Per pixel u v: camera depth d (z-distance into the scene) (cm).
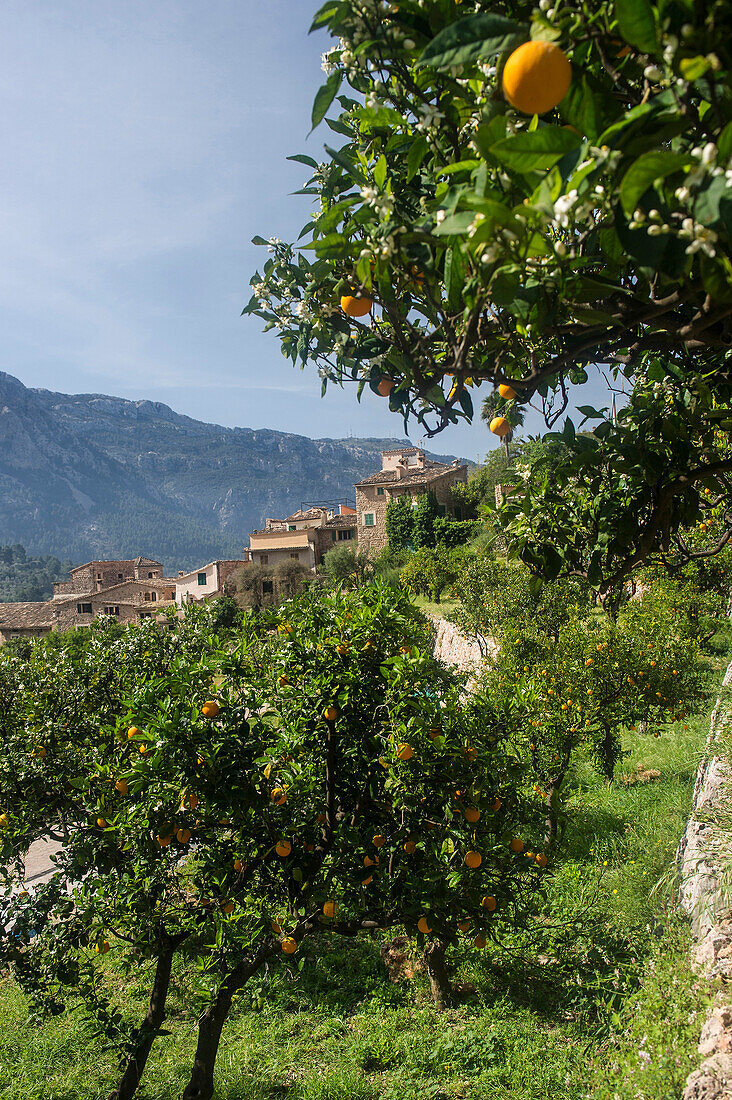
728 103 117
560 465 296
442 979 672
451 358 202
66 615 6056
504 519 321
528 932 696
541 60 123
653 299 169
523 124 151
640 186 115
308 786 459
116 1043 527
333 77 180
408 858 450
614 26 131
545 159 125
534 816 516
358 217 178
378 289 189
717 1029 351
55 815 628
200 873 481
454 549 3900
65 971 567
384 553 5009
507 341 196
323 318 230
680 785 976
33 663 700
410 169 179
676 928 530
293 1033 670
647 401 303
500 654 1234
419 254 176
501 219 127
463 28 133
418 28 170
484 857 451
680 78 117
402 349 204
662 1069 345
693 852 566
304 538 5719
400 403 241
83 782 537
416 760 439
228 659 468
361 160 196
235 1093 569
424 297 196
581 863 822
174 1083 600
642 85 154
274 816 438
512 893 478
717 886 476
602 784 1062
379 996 705
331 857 460
